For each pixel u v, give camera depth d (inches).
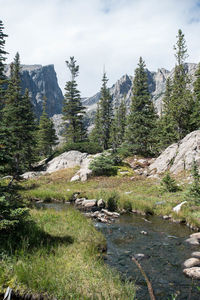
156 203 575.8
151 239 338.0
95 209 568.4
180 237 349.1
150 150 1348.4
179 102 1185.4
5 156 244.8
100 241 306.0
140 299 172.9
